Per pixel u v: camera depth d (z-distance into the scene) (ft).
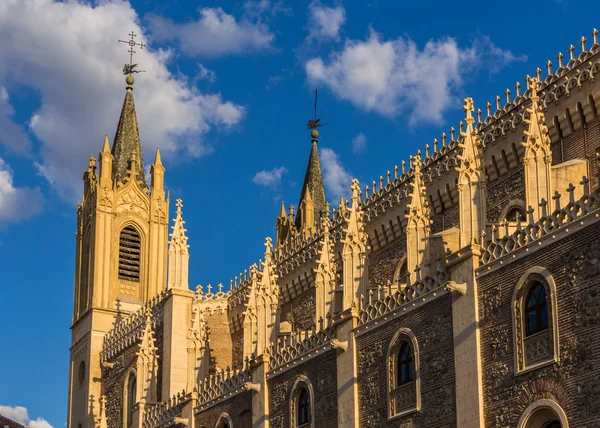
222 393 202.69
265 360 189.06
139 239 301.43
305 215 302.66
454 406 140.87
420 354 149.28
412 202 165.89
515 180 176.86
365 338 162.61
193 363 218.59
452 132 195.11
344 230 186.29
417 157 173.17
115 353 268.82
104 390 272.10
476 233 144.25
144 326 252.42
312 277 230.48
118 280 293.43
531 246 133.08
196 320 222.28
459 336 141.49
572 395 123.24
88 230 301.84
